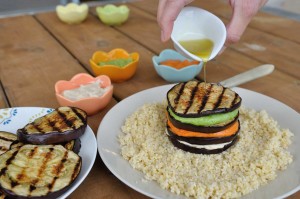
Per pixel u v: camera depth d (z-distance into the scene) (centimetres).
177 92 46
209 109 42
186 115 41
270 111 52
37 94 62
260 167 40
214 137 42
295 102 56
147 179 39
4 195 34
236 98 44
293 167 40
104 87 58
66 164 37
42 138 40
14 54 80
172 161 41
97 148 43
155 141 45
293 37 84
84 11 98
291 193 36
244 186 36
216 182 38
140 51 80
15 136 44
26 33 94
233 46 80
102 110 56
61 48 83
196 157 42
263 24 93
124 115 52
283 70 67
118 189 39
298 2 131
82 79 59
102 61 69
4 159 37
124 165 41
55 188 34
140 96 56
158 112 52
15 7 156
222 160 42
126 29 94
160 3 53
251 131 48
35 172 36
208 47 51
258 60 72
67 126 42
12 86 65
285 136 45
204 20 52
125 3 118
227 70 68
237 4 54
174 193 36
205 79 63
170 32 52
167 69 62
